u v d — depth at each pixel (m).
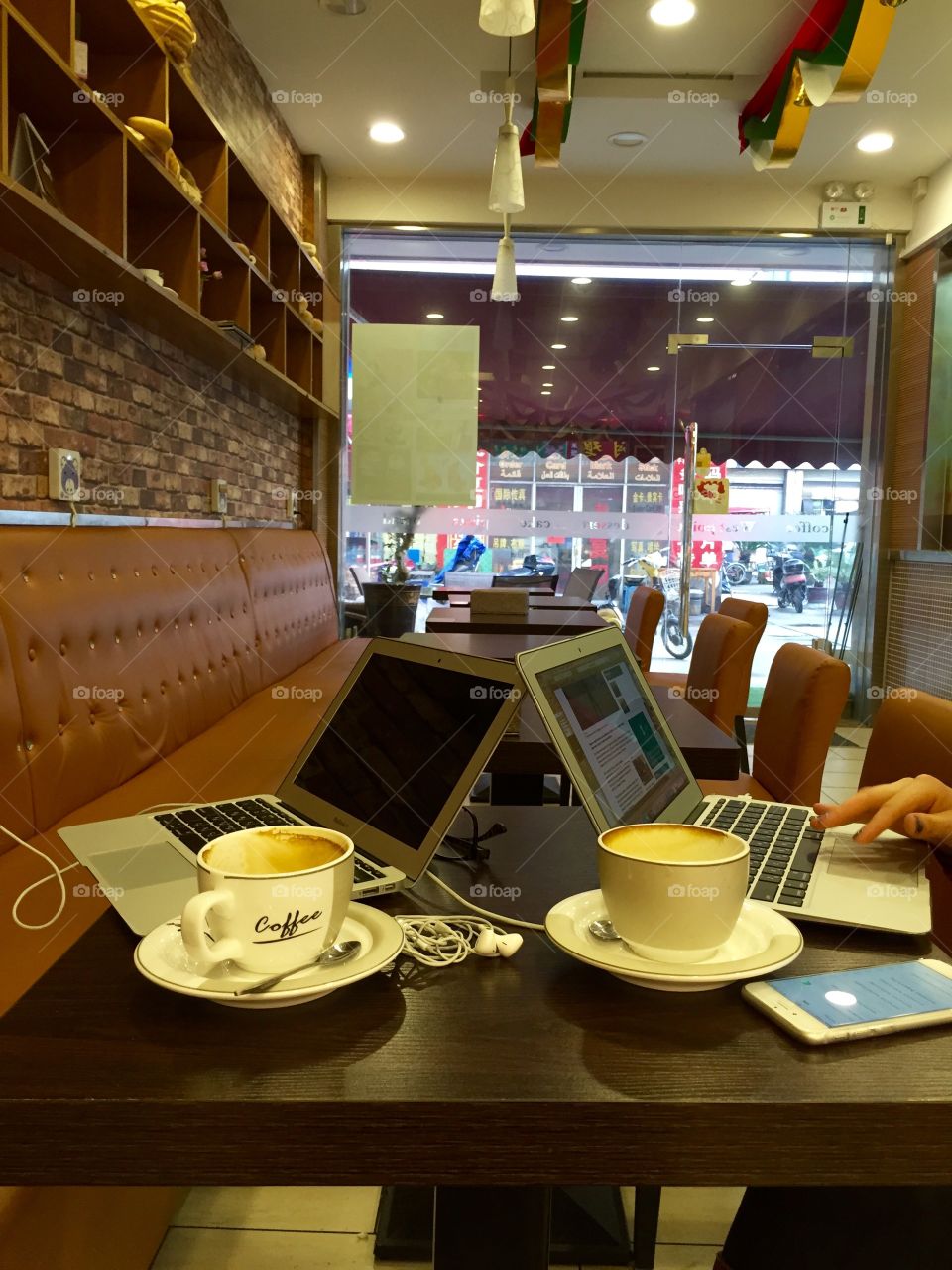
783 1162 0.52
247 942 0.61
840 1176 0.53
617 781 0.89
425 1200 1.50
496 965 0.70
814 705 1.97
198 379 3.64
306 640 4.38
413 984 0.66
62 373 2.47
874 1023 0.59
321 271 5.14
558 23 3.19
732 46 3.96
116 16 2.45
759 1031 0.60
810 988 0.64
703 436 6.08
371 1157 0.52
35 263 2.25
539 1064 0.56
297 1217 1.52
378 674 1.03
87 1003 0.62
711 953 0.66
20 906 1.38
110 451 2.80
